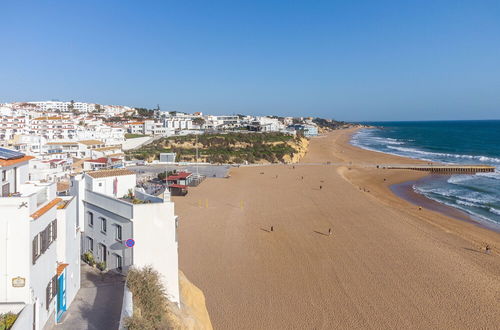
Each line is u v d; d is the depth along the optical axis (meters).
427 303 28.64
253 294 29.72
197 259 36.16
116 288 19.08
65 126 111.31
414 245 40.56
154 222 19.55
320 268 34.53
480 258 37.53
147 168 90.75
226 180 78.38
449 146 173.25
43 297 14.41
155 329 14.39
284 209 54.88
